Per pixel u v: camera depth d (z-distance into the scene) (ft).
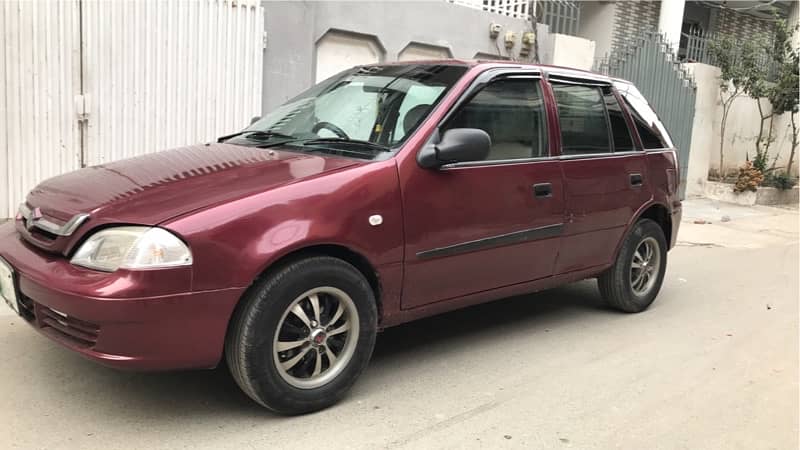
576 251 15.37
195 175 11.25
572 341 15.53
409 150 11.99
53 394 11.47
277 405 10.70
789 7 54.44
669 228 18.45
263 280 10.26
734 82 42.11
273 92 26.71
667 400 12.61
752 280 22.79
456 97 12.92
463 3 33.12
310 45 27.35
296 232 10.33
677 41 42.96
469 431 11.00
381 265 11.51
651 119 17.97
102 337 9.40
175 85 23.75
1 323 14.40
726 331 16.92
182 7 23.48
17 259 10.56
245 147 13.17
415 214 11.87
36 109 21.30
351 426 10.93
